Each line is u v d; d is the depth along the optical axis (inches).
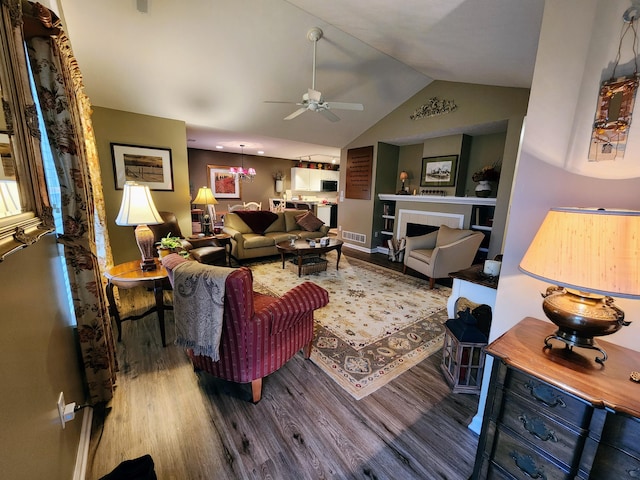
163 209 165.9
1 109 31.9
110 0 90.9
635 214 30.8
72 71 69.8
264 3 98.0
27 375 33.4
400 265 190.5
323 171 382.3
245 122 178.9
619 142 40.2
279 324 65.7
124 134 149.0
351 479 49.1
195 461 51.6
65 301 56.5
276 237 193.9
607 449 31.7
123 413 61.8
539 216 48.8
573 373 35.1
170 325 99.9
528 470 38.2
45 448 36.0
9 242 27.8
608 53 40.3
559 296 39.7
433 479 49.5
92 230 63.1
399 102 185.6
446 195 187.3
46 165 58.2
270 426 59.4
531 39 79.4
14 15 37.2
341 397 68.2
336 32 113.1
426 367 80.8
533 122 47.9
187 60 120.9
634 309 41.7
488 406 41.9
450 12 74.9
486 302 74.1
